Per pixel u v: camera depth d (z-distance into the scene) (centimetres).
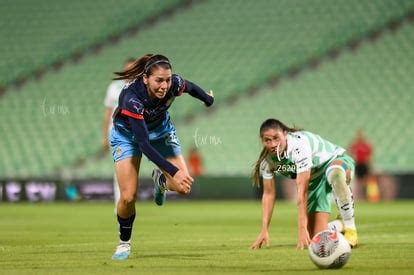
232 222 5450
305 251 3083
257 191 9012
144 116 2669
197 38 11762
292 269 2461
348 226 3212
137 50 11769
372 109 10669
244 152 10544
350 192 3197
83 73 11625
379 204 8094
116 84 5062
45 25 12175
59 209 7512
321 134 10619
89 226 5100
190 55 11638
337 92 10856
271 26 11606
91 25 12075
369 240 3709
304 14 11556
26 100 11419
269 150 3069
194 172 9494
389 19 11238
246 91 11031
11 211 7150
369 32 11188
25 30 12169
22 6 12406
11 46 12056
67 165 10662
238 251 3169
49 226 5109
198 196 9100
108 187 9000
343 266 2467
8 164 10800
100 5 12231
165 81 2555
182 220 5688
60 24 12156
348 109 10719
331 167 3203
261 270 2436
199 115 10812
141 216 6231
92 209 7519
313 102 10831
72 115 11194
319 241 2439
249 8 11812
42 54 11894
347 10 11431
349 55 11075
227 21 11794
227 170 10475
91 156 10638
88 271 2427
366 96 10762
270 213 3253
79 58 11788
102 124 11019
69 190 9062
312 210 3328
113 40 11906
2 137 11062
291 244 3506
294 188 8694
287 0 11725
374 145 10319
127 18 12069
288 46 11356
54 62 11769
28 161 10762
